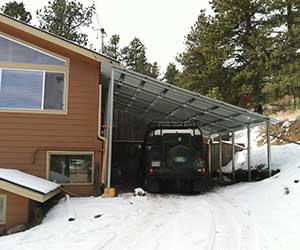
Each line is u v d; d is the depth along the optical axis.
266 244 6.75
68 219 9.39
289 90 17.81
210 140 23.41
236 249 6.52
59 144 13.09
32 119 13.08
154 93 15.92
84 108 13.30
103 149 13.28
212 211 10.27
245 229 8.03
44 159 12.98
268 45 17.47
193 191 14.73
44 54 13.35
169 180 14.80
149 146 15.21
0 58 13.20
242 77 18.02
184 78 22.59
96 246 6.78
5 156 12.87
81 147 13.13
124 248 6.64
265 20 18.31
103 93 16.50
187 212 10.17
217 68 18.78
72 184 13.02
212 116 17.38
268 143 14.87
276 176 13.63
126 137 23.27
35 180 11.73
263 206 10.48
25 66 13.24
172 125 15.13
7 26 13.19
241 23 19.03
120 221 8.98
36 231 8.58
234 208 10.71
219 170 21.97
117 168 21.95
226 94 18.98
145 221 8.98
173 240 7.17
